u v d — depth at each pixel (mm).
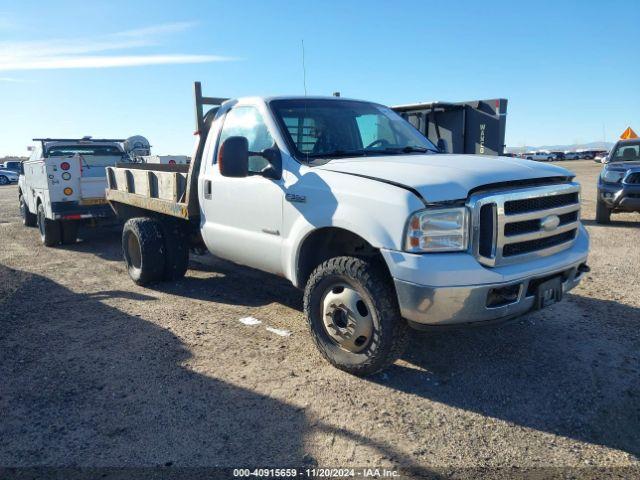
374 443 3059
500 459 2906
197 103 5742
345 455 2949
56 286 6652
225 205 5012
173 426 3258
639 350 4301
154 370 4051
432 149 5016
